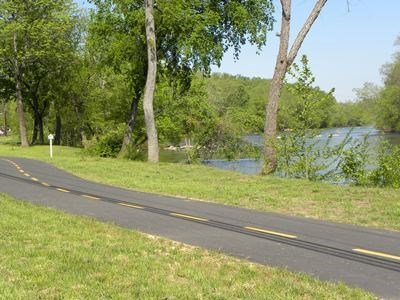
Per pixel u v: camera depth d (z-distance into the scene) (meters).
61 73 48.28
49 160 26.19
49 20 44.47
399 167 16.39
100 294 5.44
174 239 8.34
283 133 18.31
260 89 112.31
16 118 69.31
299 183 15.79
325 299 5.38
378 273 6.43
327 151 17.70
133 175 18.95
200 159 33.12
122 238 8.26
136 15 28.12
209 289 5.66
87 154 32.75
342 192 13.72
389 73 83.62
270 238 8.43
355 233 8.88
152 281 5.93
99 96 43.75
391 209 11.03
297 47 20.05
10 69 46.16
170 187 15.27
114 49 29.83
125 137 31.92
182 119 40.72
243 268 6.56
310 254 7.38
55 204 12.09
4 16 43.09
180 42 27.52
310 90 17.89
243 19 27.70
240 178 17.80
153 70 25.70
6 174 19.11
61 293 5.47
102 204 12.12
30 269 6.33
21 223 9.38
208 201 12.76
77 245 7.69
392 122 75.69
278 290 5.66
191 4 27.38
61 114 51.62
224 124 33.00
